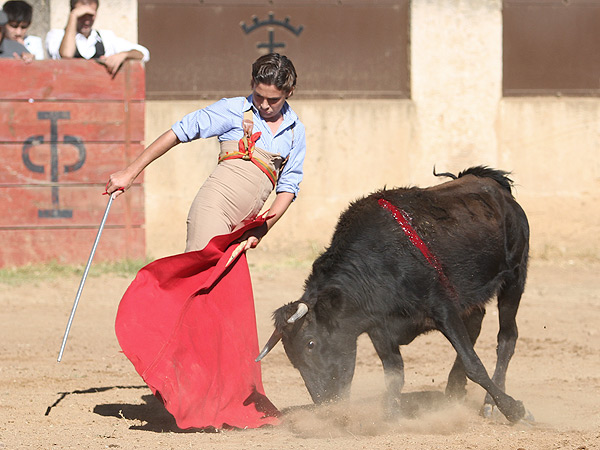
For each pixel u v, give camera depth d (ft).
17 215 81.20
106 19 84.53
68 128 81.61
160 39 86.48
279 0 87.45
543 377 49.26
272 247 86.74
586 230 89.92
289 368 51.72
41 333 59.82
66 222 81.82
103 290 73.10
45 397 43.37
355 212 38.09
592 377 49.19
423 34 87.92
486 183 42.83
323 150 86.99
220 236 35.58
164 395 34.91
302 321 34.24
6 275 77.41
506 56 89.86
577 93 90.63
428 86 88.07
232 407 36.70
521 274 43.32
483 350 56.54
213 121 36.47
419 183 88.22
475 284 40.22
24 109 80.94
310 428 36.52
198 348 36.29
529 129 89.20
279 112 36.96
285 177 37.50
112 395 44.06
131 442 34.32
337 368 34.86
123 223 82.69
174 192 85.40
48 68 81.15
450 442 34.55
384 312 36.91
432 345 58.18
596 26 90.48
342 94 88.22
